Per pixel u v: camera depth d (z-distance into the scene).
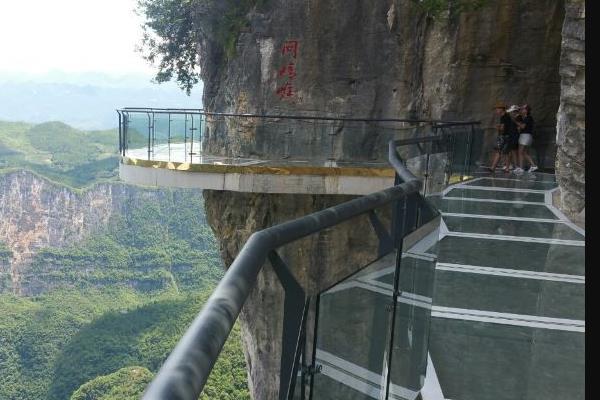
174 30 28.70
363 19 17.95
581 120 7.83
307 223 1.60
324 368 1.75
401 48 17.56
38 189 164.62
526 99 16.25
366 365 2.15
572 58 8.08
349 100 18.20
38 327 117.38
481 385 3.17
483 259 5.77
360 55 18.02
